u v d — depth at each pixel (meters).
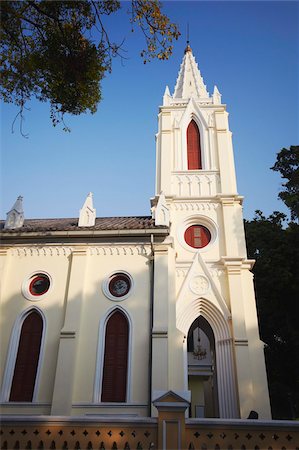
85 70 13.55
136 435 10.09
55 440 10.18
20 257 19.17
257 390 18.16
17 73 13.24
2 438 10.27
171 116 28.03
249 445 9.84
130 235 19.03
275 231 29.83
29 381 16.47
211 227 23.08
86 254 18.89
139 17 13.22
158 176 25.55
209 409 31.56
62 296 18.11
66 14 13.20
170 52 13.77
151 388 15.52
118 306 17.72
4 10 11.98
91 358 16.64
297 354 26.69
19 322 17.66
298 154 28.72
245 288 20.81
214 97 28.56
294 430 9.95
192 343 31.95
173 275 18.83
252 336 19.50
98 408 15.59
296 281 26.44
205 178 25.00
